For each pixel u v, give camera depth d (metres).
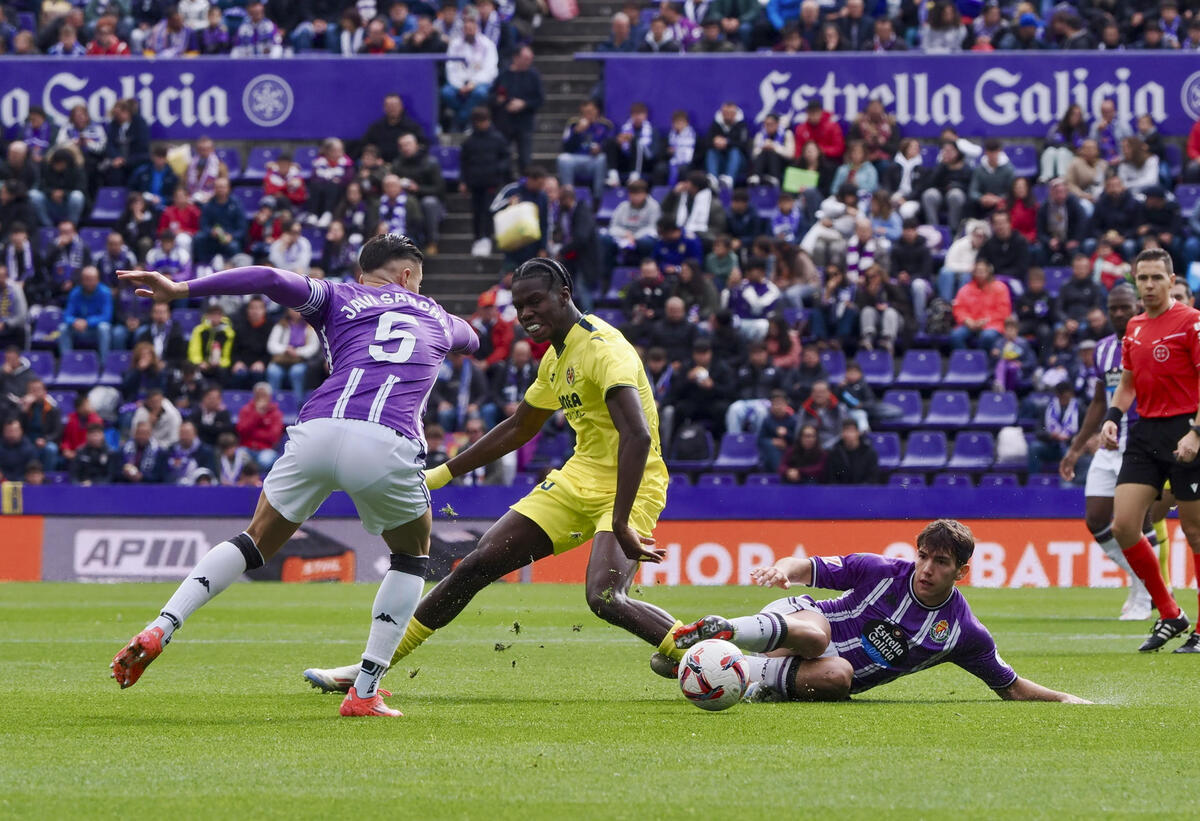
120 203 75.69
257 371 65.62
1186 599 49.16
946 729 18.70
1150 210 68.50
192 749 16.83
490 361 64.56
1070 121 72.69
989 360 65.12
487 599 49.66
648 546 20.92
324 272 69.50
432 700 22.41
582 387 22.39
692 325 62.75
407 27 80.25
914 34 78.31
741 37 78.44
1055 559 55.81
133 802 13.68
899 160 72.19
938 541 21.16
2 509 59.38
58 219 74.12
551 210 68.31
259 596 50.88
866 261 67.06
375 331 19.84
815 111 72.31
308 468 19.17
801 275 66.88
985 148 70.62
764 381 61.75
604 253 70.25
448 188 77.06
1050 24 77.38
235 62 77.00
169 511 58.75
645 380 23.05
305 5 82.44
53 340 70.31
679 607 44.06
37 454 62.12
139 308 70.12
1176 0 77.19
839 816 13.18
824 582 21.72
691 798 13.95
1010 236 67.38
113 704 21.50
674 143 74.12
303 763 15.86
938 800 13.93
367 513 19.64
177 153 74.75
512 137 75.44
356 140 76.94
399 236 21.16
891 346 65.75
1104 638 35.38
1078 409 59.94
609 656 31.31
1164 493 40.25
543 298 22.28
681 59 75.25
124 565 58.91
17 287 69.75
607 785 14.60
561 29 83.38
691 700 20.27
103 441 62.28
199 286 18.97
